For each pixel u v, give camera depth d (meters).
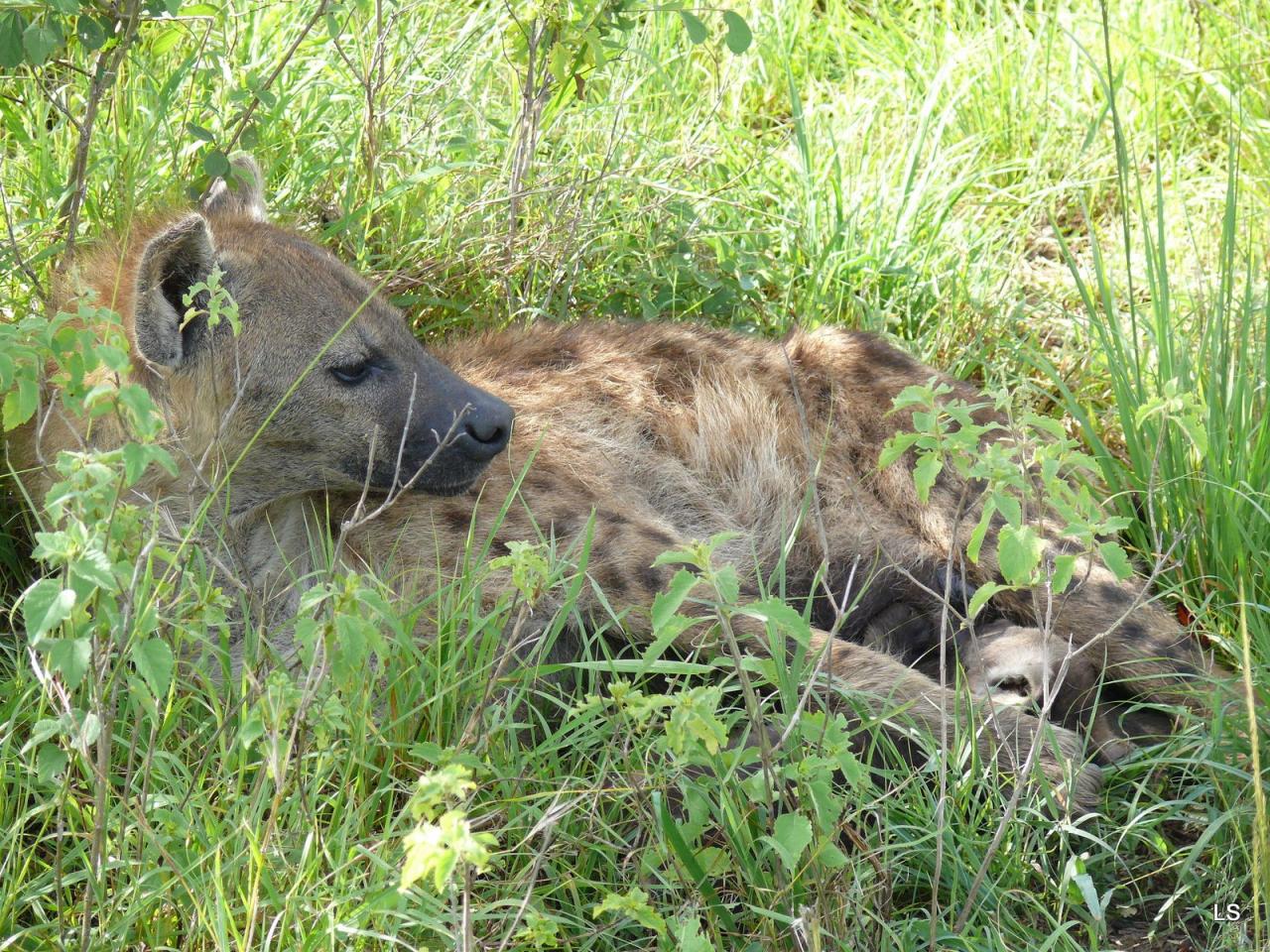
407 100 8.30
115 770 4.82
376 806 4.82
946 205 9.38
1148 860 5.27
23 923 4.57
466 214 7.97
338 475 5.68
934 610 6.56
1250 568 6.46
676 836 4.35
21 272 6.57
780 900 4.41
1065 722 5.91
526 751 5.14
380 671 4.86
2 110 7.37
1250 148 9.69
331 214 7.84
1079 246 9.63
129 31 6.33
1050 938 4.55
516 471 6.11
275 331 5.49
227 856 4.45
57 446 5.53
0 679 5.48
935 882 4.48
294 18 8.79
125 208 6.96
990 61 10.86
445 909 4.25
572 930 4.65
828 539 6.63
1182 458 6.75
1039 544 4.22
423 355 5.75
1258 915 4.53
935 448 4.61
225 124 7.34
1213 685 5.85
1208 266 8.91
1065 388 7.41
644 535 5.95
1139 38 10.85
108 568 3.59
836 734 4.25
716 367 6.88
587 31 7.48
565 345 6.88
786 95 10.76
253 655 5.09
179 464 5.41
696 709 3.86
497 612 5.17
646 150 8.95
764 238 8.84
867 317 8.52
